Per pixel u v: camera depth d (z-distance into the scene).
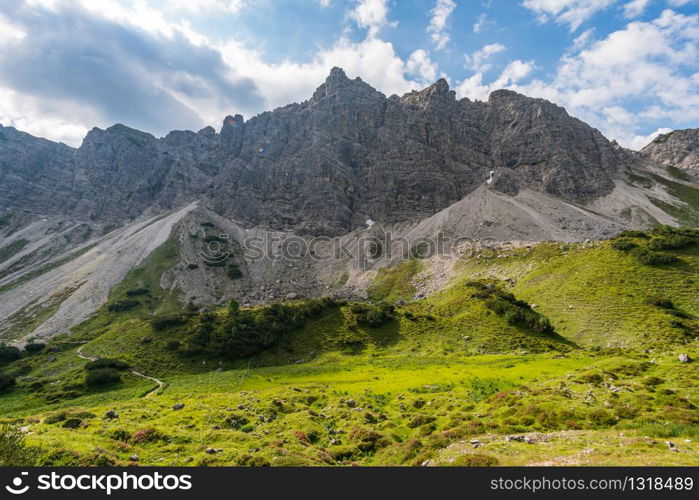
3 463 18.58
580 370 49.94
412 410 39.66
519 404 32.09
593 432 23.02
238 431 29.47
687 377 36.50
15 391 79.12
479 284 131.25
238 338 99.69
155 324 112.56
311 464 21.73
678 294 90.38
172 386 72.88
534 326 90.56
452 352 86.12
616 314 87.69
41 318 158.88
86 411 35.50
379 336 102.62
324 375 72.25
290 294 190.38
